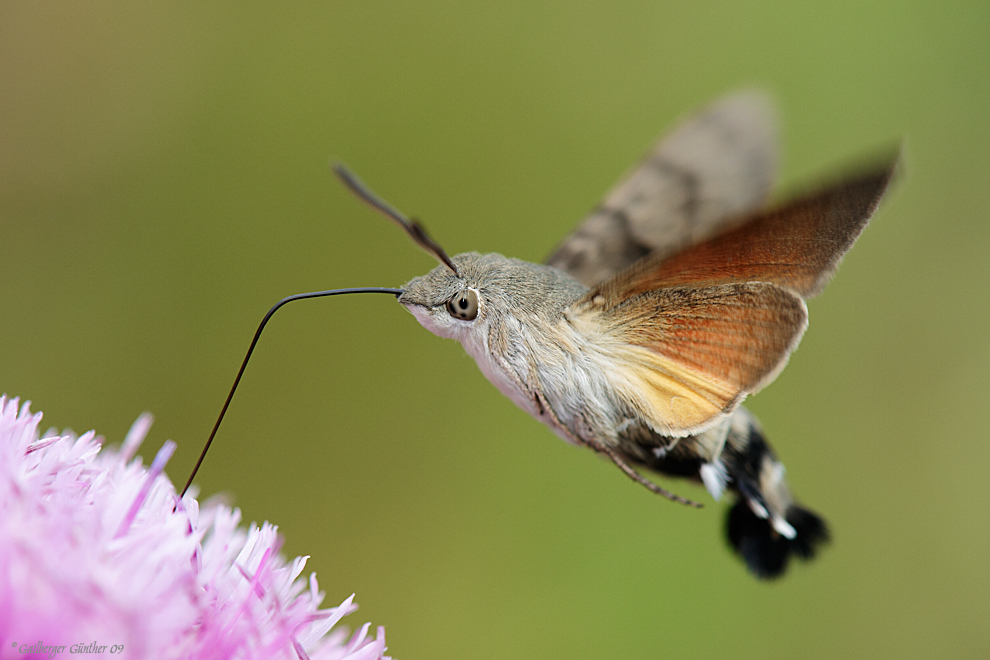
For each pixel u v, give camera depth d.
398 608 0.29
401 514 0.29
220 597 0.22
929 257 0.32
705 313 0.23
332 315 0.29
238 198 0.29
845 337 0.32
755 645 0.29
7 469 0.22
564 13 0.32
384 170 0.31
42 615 0.21
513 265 0.24
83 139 0.29
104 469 0.22
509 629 0.29
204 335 0.29
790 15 0.33
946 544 0.30
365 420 0.29
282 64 0.30
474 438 0.29
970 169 0.33
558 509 0.29
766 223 0.23
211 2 0.30
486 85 0.31
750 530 0.24
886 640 0.29
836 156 0.33
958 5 0.33
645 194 0.25
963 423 0.31
